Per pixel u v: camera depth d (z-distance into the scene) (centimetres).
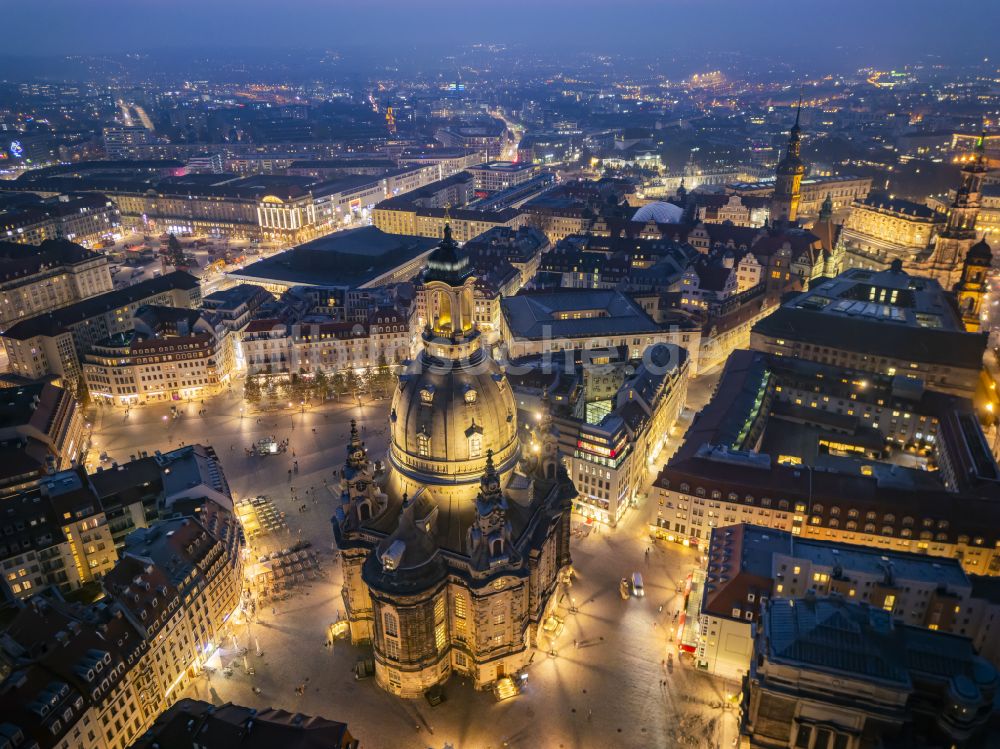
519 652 12406
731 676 12512
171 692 12069
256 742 9288
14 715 9512
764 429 19788
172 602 12025
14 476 16850
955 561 12531
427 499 12519
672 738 11369
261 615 14000
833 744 9281
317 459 19638
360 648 13188
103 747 10600
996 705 9069
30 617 10600
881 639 9312
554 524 13375
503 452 12900
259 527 16575
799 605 10019
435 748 11150
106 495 15312
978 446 17012
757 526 13650
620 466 16450
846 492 15000
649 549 15938
